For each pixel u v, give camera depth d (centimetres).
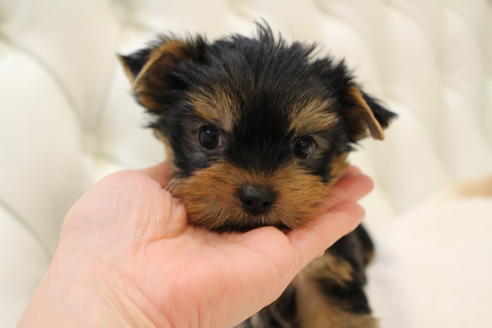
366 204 34
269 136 20
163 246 18
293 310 24
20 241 24
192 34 27
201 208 20
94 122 28
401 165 38
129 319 16
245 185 19
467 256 28
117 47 28
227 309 18
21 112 24
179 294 17
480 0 48
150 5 29
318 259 23
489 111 49
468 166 44
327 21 35
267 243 19
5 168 24
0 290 22
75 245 18
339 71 22
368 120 22
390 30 38
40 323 15
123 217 18
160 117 23
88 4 26
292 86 20
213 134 21
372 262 28
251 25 31
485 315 24
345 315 23
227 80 20
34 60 25
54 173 25
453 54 45
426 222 32
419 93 40
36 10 25
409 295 26
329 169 22
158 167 22
